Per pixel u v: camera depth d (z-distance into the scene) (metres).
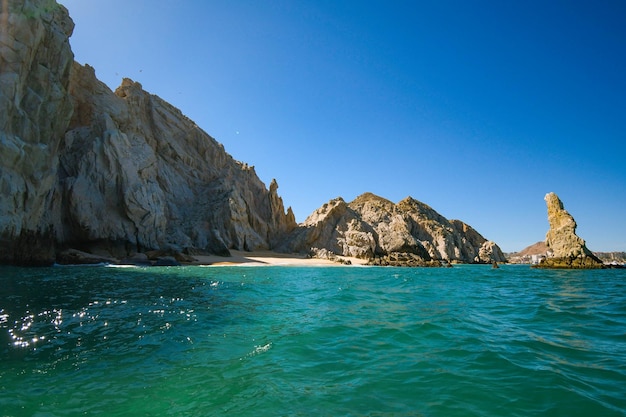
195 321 11.89
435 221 94.94
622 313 13.73
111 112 55.53
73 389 6.29
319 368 7.43
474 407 5.59
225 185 69.56
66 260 37.97
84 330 10.41
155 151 66.50
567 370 7.18
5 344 8.88
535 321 12.22
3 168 28.56
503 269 57.19
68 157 47.19
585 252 52.00
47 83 33.38
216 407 5.60
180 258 45.91
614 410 5.45
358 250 74.75
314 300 17.14
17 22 30.02
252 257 60.47
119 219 46.88
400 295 19.45
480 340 9.55
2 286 18.62
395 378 6.85
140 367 7.46
